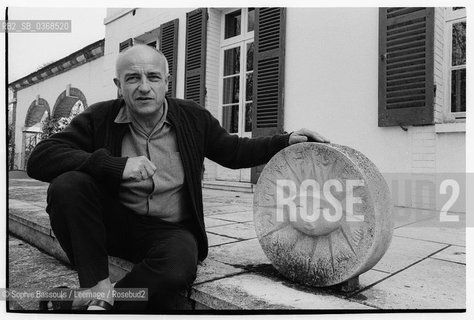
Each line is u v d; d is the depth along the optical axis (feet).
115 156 5.65
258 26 15.48
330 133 13.65
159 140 5.76
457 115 11.59
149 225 5.71
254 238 8.13
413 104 11.57
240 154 6.19
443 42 11.72
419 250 7.39
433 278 5.76
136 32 20.34
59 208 4.91
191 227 5.99
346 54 13.21
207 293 5.02
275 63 14.99
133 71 5.44
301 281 5.41
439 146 11.32
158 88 5.54
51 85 24.67
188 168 5.81
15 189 17.60
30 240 9.65
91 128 5.79
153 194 5.68
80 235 4.90
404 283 5.53
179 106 6.13
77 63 23.20
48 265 8.07
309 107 14.20
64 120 24.27
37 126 24.31
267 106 15.29
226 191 16.87
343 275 5.01
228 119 17.88
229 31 18.06
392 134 12.21
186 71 18.24
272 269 6.05
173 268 4.87
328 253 5.15
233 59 17.85
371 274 5.94
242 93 17.33
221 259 6.55
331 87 13.60
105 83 21.79
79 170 5.16
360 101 12.90
